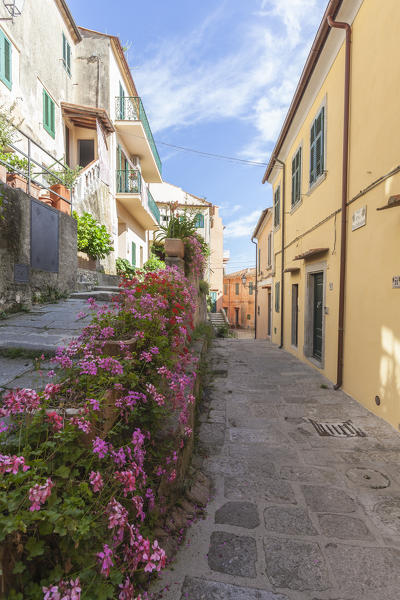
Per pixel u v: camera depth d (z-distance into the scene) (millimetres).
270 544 2033
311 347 7879
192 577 1764
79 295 5664
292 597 1663
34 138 9078
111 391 1734
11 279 4344
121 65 13312
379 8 4336
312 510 2398
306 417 4285
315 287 7848
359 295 4926
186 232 6539
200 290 8547
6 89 7820
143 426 2068
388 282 4070
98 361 1870
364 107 4793
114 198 11750
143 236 16906
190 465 2957
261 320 18453
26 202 4684
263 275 16984
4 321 3980
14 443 1380
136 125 12188
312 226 7504
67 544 1065
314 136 7262
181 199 23656
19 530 989
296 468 3020
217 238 32281
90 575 1088
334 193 6051
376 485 2732
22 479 1075
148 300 2732
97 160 10016
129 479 1276
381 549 2010
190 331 5738
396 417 3877
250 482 2781
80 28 12070
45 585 1006
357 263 5004
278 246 11969
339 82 5812
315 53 6219
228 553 1946
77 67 11922
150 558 1188
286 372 6863
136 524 1676
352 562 1899
